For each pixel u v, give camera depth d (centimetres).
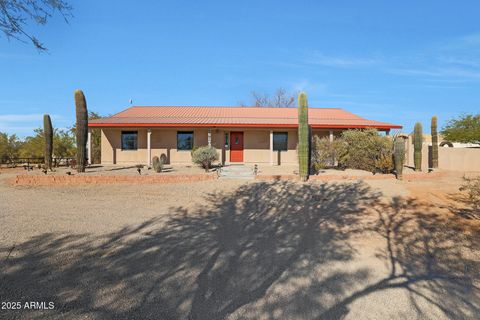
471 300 414
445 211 873
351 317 367
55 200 946
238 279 456
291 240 639
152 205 909
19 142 2683
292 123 1972
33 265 475
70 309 361
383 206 927
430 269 512
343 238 657
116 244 579
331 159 1719
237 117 2214
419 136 1681
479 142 2930
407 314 376
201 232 674
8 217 736
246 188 1148
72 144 2759
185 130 2081
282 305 388
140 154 2056
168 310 369
